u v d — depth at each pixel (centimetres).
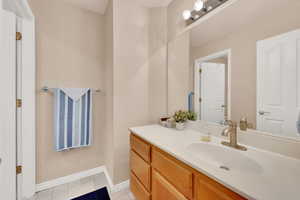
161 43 181
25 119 149
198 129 141
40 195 156
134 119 176
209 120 130
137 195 137
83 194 159
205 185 69
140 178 131
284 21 80
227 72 113
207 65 130
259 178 61
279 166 72
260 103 93
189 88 151
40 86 163
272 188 54
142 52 180
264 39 90
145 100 184
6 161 127
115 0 161
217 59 121
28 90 150
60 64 175
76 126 176
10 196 130
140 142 131
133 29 173
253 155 85
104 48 204
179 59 163
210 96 128
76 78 185
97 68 200
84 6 186
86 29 191
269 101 88
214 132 125
